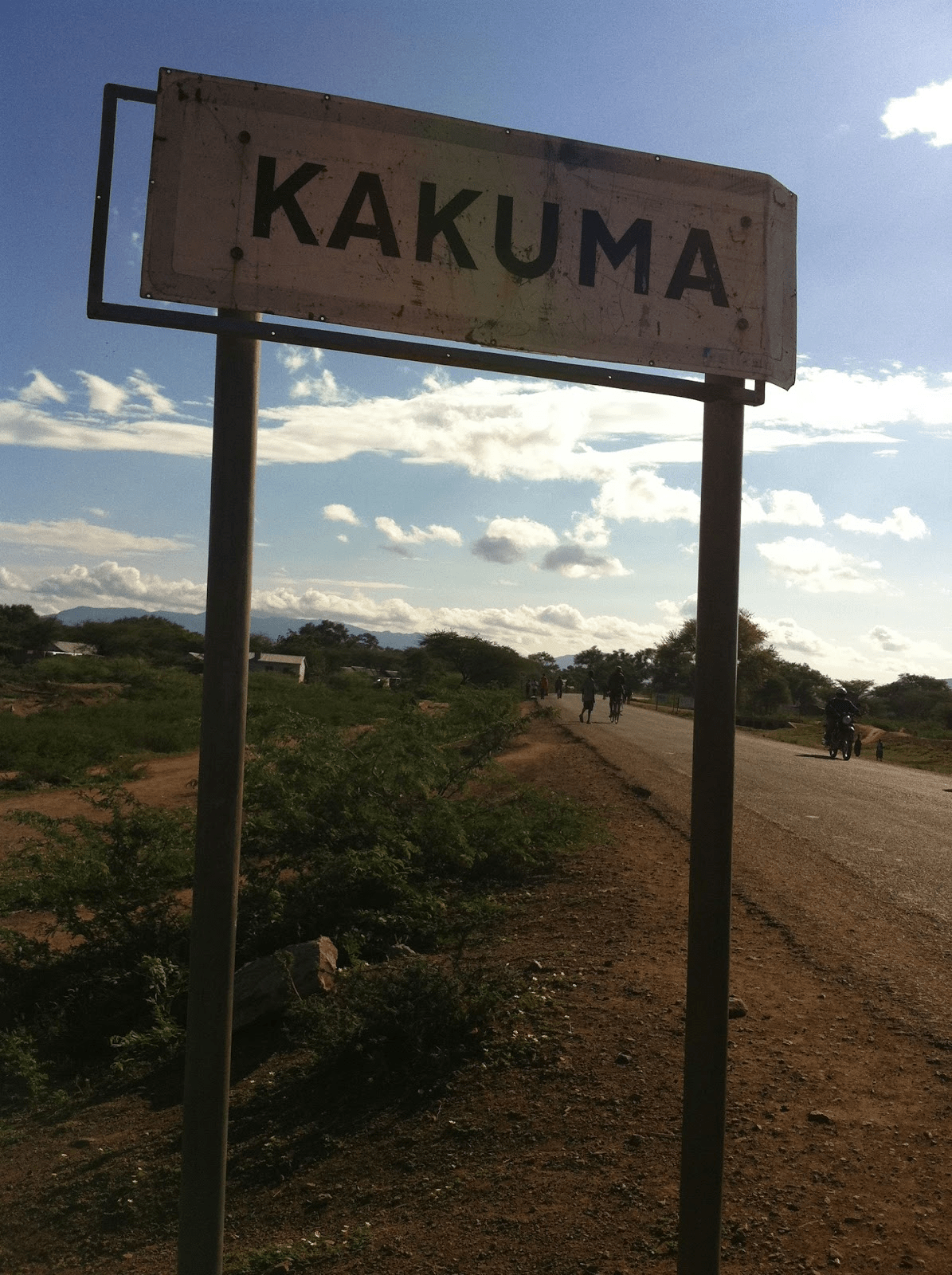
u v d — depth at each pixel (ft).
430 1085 14.92
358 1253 10.85
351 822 27.45
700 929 7.07
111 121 6.88
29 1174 14.57
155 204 6.91
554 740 77.36
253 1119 14.97
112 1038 18.93
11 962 23.61
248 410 6.79
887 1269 9.46
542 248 7.46
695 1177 7.04
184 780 60.54
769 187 7.91
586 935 21.65
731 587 7.32
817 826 36.52
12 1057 18.76
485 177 7.39
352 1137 13.82
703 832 7.09
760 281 7.84
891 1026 16.03
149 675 161.48
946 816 40.83
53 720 94.58
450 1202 11.70
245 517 6.68
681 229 7.72
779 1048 15.15
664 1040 15.38
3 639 258.98
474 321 7.32
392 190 7.23
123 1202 13.17
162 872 24.56
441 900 24.82
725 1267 9.69
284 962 18.86
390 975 17.72
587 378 7.40
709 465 7.51
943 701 262.26
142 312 6.72
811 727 153.89
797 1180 11.22
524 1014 16.79
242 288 6.98
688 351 7.64
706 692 7.17
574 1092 13.97
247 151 7.03
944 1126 12.48
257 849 27.04
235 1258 11.11
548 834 30.22
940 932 21.85
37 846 29.14
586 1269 9.96
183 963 22.62
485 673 289.74
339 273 7.14
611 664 375.45
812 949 20.34
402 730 32.14
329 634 434.71
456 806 29.35
